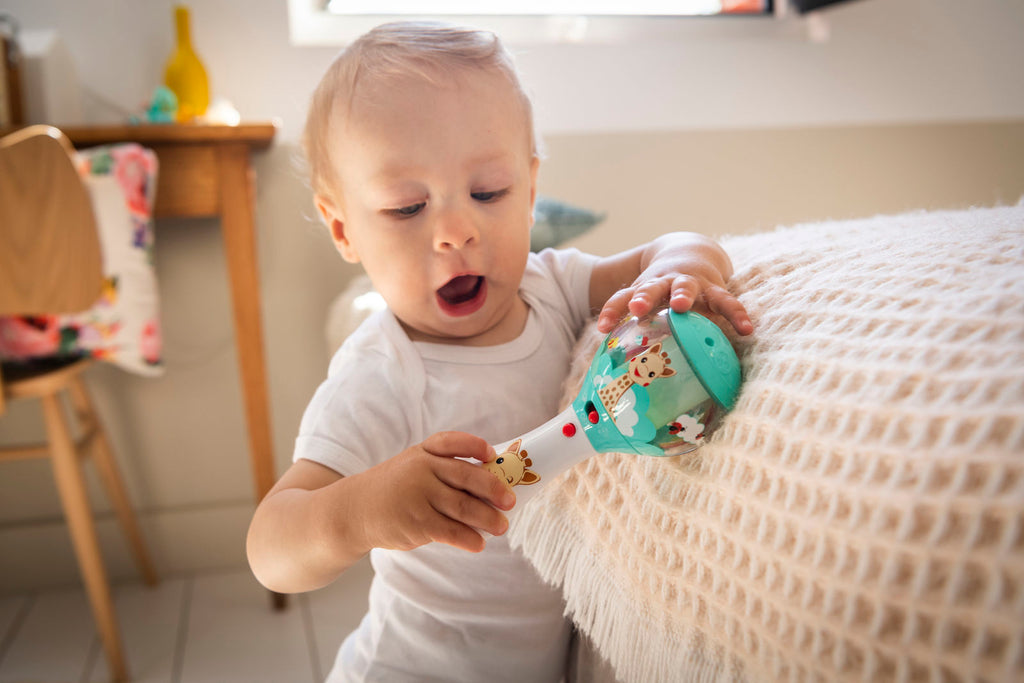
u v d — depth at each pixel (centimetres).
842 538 35
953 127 209
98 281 126
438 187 57
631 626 47
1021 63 211
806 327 43
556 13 196
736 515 41
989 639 29
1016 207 51
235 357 176
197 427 176
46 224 119
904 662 32
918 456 33
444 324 61
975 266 39
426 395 61
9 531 169
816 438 37
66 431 133
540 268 70
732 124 197
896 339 37
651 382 43
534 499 55
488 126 58
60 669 140
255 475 153
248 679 134
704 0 205
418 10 190
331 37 183
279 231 175
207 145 141
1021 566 28
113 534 173
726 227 200
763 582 38
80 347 132
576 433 46
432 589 63
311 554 51
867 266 45
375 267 60
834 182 204
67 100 157
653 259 60
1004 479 30
